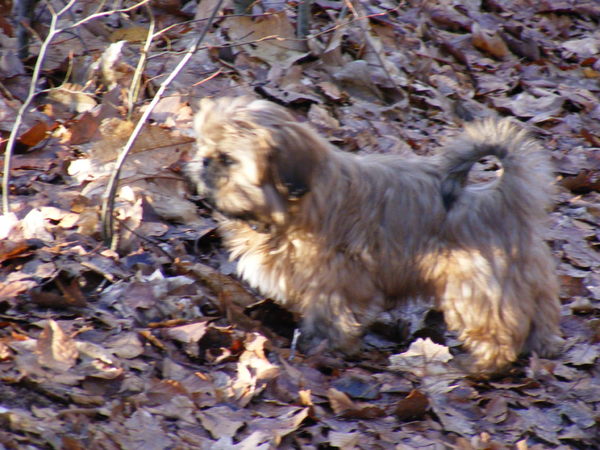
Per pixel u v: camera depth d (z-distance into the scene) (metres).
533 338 7.35
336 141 10.10
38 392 5.59
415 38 13.45
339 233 6.64
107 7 11.17
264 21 11.41
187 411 5.79
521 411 6.70
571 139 12.20
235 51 11.15
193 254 7.91
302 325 7.07
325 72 11.55
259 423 5.83
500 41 14.38
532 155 6.81
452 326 6.92
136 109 9.04
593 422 6.70
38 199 7.86
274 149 6.27
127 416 5.59
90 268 7.03
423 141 10.95
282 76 10.99
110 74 9.68
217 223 8.32
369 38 12.15
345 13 12.62
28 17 9.92
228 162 6.32
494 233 6.70
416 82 12.36
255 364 6.41
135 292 6.87
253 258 6.93
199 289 7.26
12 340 5.98
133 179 8.12
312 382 6.53
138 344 6.28
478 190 6.86
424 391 6.70
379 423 6.24
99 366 5.91
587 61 14.98
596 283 8.80
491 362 6.92
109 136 8.05
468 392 6.75
